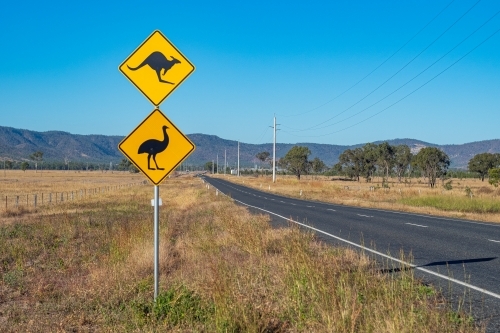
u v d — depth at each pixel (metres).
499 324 6.59
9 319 7.29
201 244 12.81
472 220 24.75
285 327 6.30
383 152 99.75
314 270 7.79
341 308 6.06
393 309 6.18
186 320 6.59
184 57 7.80
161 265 10.16
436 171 72.12
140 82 7.70
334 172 156.12
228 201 37.09
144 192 53.47
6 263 11.80
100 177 135.12
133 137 7.64
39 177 126.38
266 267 9.25
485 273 10.12
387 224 21.39
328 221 22.88
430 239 15.95
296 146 119.81
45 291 8.94
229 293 6.68
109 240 14.68
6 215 26.45
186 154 7.73
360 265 8.91
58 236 16.77
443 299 7.70
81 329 6.72
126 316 6.88
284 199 46.09
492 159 95.31
